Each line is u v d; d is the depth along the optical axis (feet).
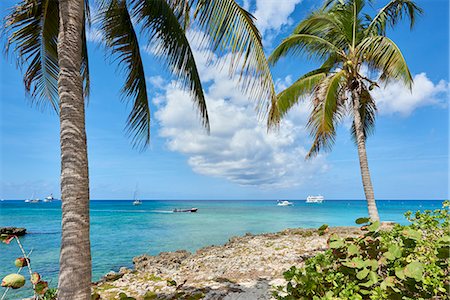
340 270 7.24
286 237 34.55
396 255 6.86
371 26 30.55
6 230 68.18
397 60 25.59
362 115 35.68
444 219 8.52
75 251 8.66
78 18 10.21
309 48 31.83
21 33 14.96
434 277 6.42
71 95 9.55
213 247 35.22
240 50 11.00
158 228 79.36
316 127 28.53
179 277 20.44
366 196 28.73
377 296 6.19
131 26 16.56
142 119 17.66
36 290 7.89
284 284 16.17
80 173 9.21
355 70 29.04
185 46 15.06
